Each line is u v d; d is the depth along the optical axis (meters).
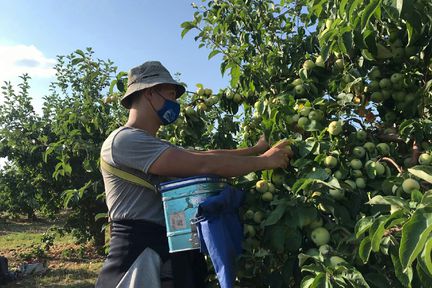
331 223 1.94
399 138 2.28
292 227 1.86
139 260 1.80
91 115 3.93
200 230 1.73
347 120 2.32
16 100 9.70
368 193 1.94
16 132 9.01
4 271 7.73
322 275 1.60
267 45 3.36
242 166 1.88
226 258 1.67
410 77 2.47
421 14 1.88
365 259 1.56
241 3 3.26
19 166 9.61
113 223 1.91
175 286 1.79
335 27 2.13
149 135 1.91
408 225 1.26
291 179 2.14
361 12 1.88
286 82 2.89
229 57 2.95
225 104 3.04
